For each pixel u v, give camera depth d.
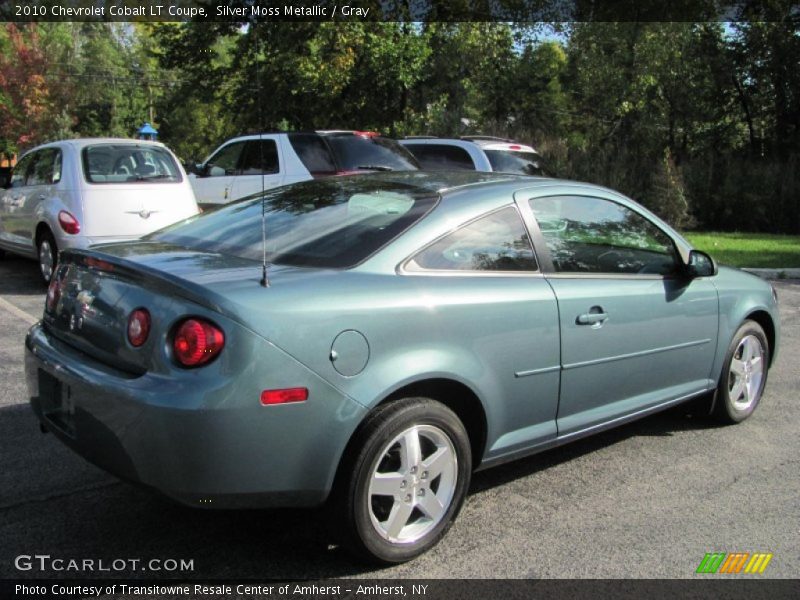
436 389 3.21
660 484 3.96
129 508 3.50
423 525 3.13
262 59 19.58
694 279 4.46
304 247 3.26
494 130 22.12
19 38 38.19
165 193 8.67
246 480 2.65
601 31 22.03
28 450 4.11
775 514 3.63
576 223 3.93
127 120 54.38
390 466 3.02
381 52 20.03
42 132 38.34
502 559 3.15
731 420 4.88
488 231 3.51
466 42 21.55
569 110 25.62
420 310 3.05
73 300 3.19
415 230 3.28
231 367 2.60
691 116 24.14
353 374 2.84
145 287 2.86
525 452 3.59
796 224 20.09
